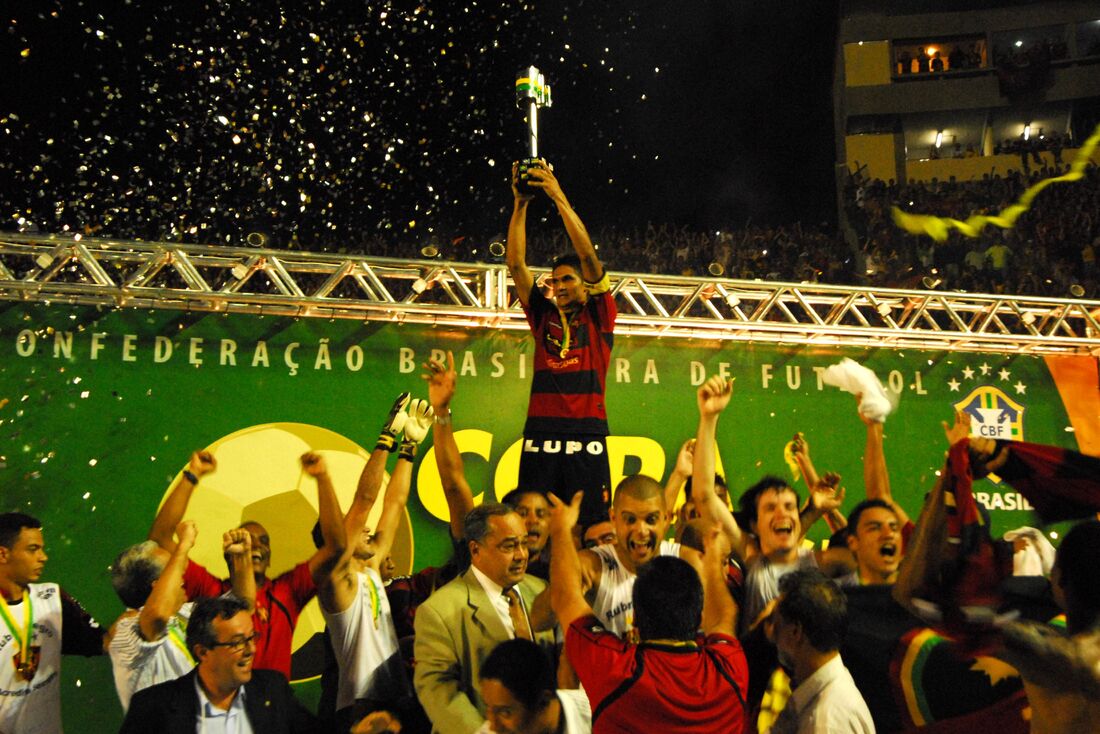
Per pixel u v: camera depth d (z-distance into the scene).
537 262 13.09
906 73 19.91
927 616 3.37
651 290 7.09
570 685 4.24
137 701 4.30
